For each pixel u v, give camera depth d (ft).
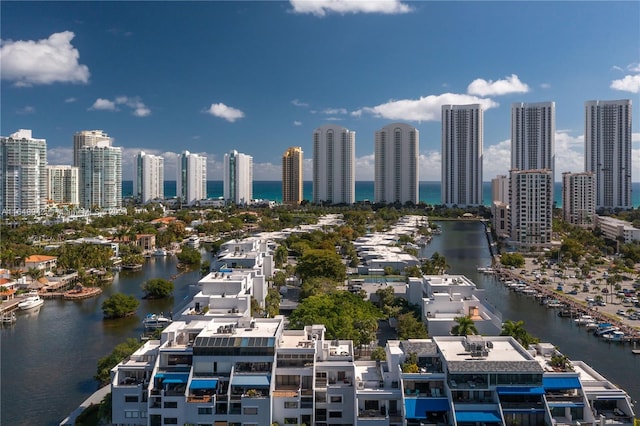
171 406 403.34
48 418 490.08
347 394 410.31
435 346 420.77
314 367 415.85
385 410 392.06
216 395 400.47
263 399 398.21
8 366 615.16
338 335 571.28
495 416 366.63
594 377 405.59
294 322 615.16
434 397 382.22
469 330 545.03
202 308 621.72
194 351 414.62
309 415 404.98
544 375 380.17
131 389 411.34
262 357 415.44
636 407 501.97
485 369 376.89
